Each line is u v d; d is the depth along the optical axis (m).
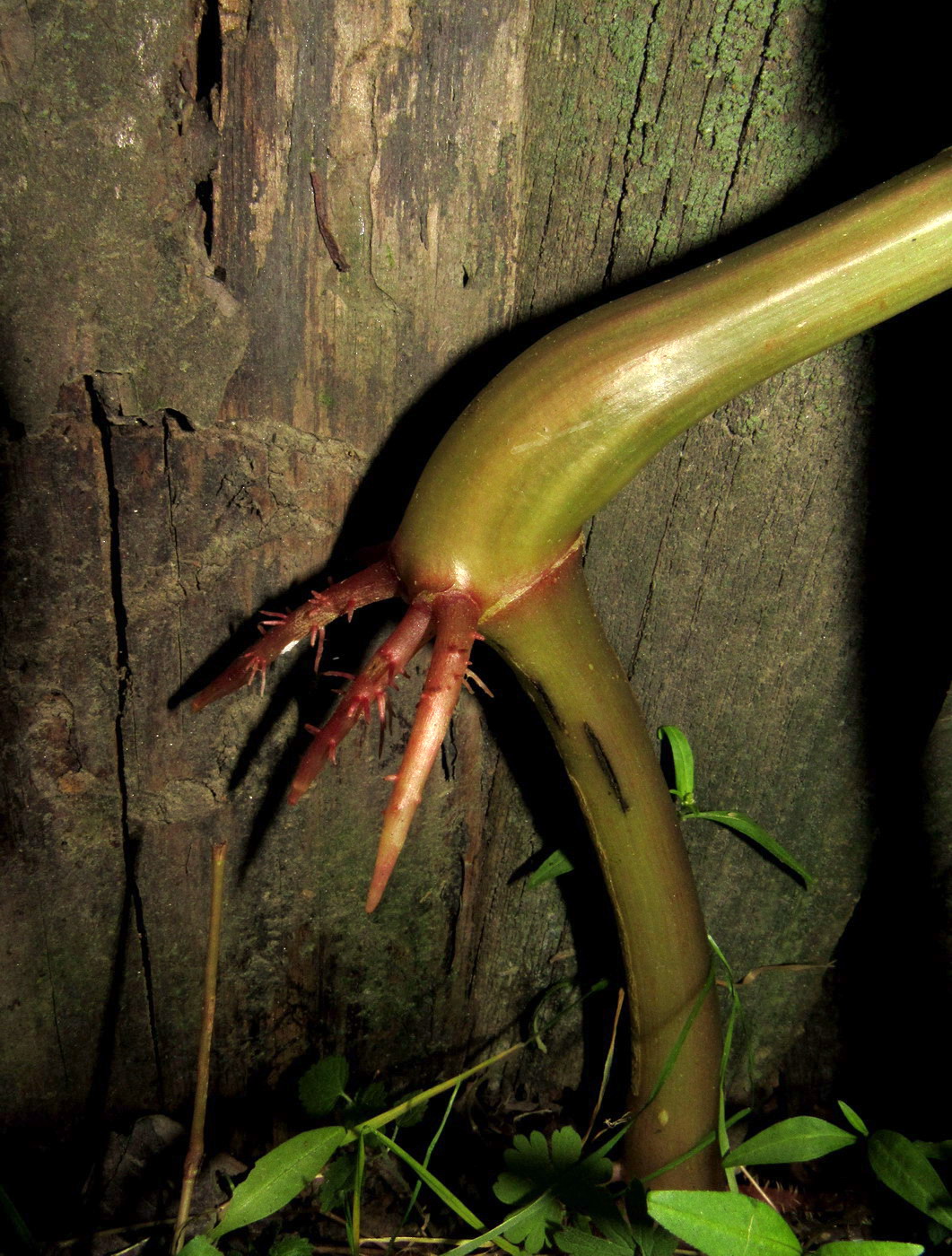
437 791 0.35
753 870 0.37
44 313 0.27
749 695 0.35
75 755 0.32
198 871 0.34
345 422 0.30
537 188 0.29
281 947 0.36
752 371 0.25
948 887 0.36
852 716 0.35
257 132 0.26
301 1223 0.36
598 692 0.29
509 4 0.26
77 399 0.28
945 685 0.34
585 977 0.39
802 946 0.39
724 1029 0.40
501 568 0.26
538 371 0.25
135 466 0.29
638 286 0.30
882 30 0.27
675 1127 0.33
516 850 0.37
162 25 0.25
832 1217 0.38
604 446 0.25
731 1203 0.27
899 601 0.33
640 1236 0.31
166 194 0.26
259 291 0.28
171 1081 0.37
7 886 0.33
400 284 0.28
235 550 0.30
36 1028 0.35
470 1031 0.40
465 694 0.34
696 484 0.32
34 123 0.25
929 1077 0.38
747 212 0.29
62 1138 0.37
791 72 0.27
